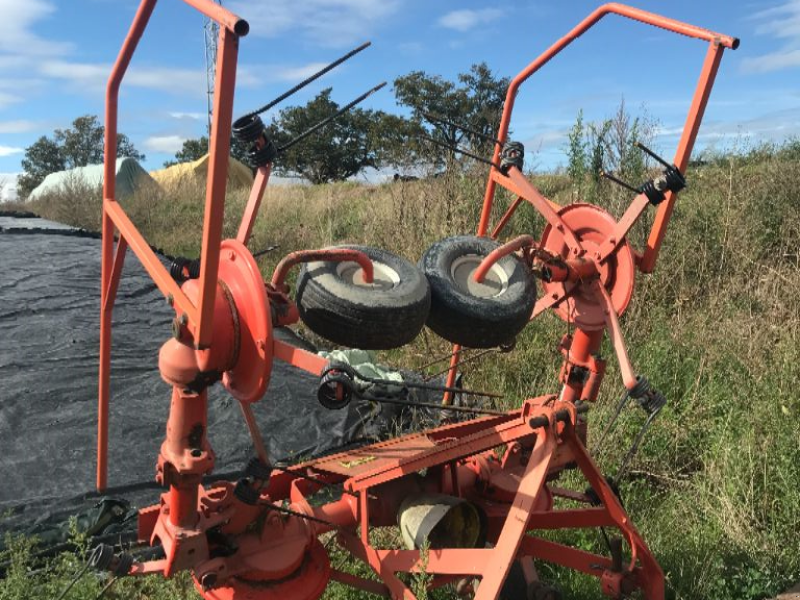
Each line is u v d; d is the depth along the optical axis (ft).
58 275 33.99
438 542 10.60
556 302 12.62
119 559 8.98
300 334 28.27
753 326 21.12
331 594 12.18
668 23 11.32
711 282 25.35
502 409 19.76
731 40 10.43
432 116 12.90
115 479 16.44
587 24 12.57
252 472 9.11
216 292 8.00
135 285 32.68
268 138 9.63
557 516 11.16
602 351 21.77
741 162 36.96
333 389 8.41
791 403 16.85
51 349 24.38
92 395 20.94
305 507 10.23
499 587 8.76
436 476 11.12
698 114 11.07
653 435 17.62
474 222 28.32
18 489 15.90
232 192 62.18
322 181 80.38
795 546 13.42
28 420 19.12
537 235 28.78
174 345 8.28
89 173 90.58
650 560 10.12
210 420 19.80
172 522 8.93
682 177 11.30
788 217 29.12
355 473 10.48
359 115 177.78
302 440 18.99
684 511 14.92
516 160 13.25
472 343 10.39
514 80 13.91
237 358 8.25
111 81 9.86
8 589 11.30
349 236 37.29
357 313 8.82
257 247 41.96
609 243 11.87
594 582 12.64
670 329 22.67
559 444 9.92
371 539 13.53
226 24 6.30
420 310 9.31
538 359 22.33
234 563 9.25
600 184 28.50
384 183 46.44
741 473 15.08
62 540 14.19
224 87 6.48
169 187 74.90
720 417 17.94
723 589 12.53
